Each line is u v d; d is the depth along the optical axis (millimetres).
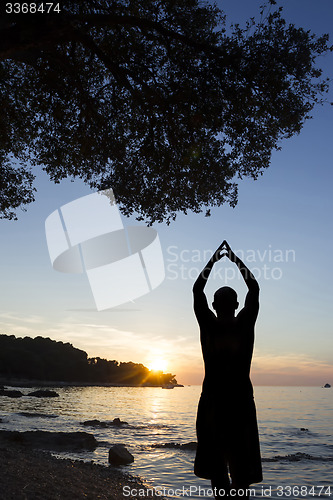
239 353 3596
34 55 8352
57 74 9172
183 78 8938
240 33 8578
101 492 7121
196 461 3512
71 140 10477
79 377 187000
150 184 10266
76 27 7219
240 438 3414
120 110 10031
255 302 3783
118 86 9945
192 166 9242
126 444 17062
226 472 3430
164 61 9258
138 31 9242
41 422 24234
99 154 10312
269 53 8250
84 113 9758
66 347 194875
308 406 65125
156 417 35781
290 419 37469
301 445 19969
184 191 10180
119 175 10375
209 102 8539
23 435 15086
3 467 7098
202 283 3842
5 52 5637
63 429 21391
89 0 8203
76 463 10711
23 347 177000
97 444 15523
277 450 18125
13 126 11086
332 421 36312
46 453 11945
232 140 9781
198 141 9164
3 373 158500
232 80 8469
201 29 8930
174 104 8695
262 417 39219
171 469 12188
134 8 8891
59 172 11453
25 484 6180
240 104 8453
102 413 37406
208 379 3611
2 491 5473
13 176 12906
